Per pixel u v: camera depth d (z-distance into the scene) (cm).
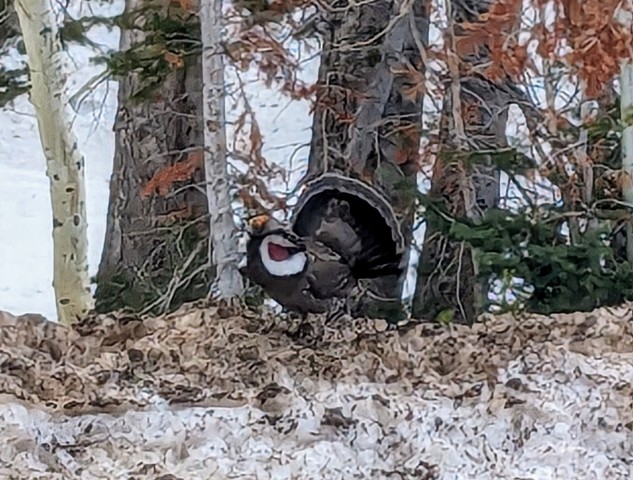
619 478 258
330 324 392
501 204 557
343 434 281
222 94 476
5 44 597
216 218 458
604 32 498
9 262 752
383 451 274
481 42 536
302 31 603
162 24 587
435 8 593
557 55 511
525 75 550
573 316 406
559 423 289
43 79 516
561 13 506
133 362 346
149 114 641
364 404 298
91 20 607
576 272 452
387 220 369
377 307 536
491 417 295
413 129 574
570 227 484
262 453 267
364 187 371
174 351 357
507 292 470
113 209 644
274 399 303
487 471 262
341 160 583
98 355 356
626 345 367
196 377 329
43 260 757
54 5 683
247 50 590
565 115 554
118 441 272
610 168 533
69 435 274
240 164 700
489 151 523
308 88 600
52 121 518
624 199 519
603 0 495
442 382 329
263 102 627
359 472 260
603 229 473
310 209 367
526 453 273
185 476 251
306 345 373
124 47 625
